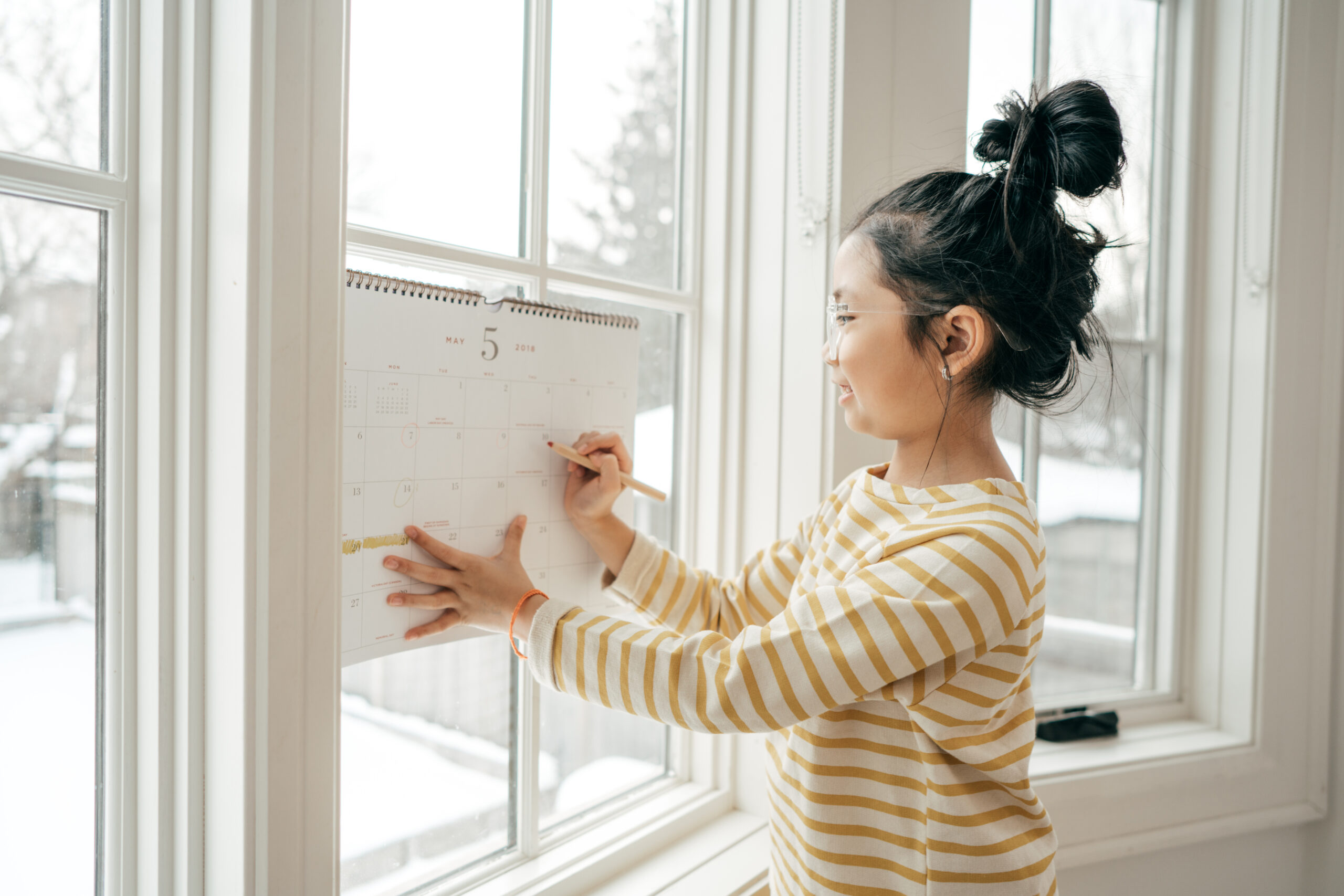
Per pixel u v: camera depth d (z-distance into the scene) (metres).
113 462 0.62
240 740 0.58
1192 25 1.44
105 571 0.62
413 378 0.68
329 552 0.61
